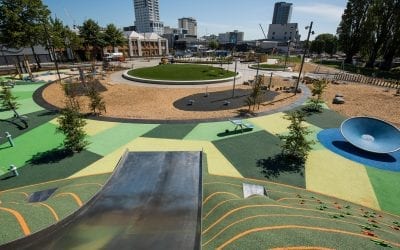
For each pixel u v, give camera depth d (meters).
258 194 10.61
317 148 16.28
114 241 6.37
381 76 50.12
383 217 9.85
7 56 56.59
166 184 9.89
